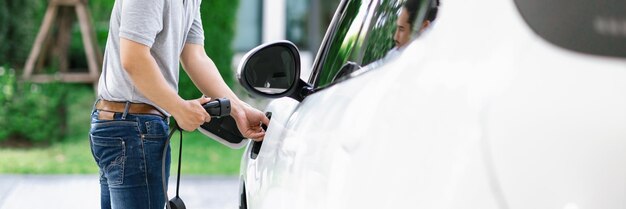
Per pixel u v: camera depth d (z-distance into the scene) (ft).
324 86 8.79
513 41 5.34
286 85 9.69
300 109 8.84
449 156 5.16
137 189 11.03
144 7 10.31
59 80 35.60
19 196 26.05
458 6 5.96
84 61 45.85
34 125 34.27
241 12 46.60
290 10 46.93
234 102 10.93
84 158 32.42
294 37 46.98
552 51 5.17
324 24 46.73
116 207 11.19
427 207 5.15
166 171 11.25
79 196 26.08
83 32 38.37
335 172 6.35
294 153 7.77
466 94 5.32
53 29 39.93
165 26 10.80
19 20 45.37
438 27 6.07
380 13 7.92
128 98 10.89
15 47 45.62
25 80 35.55
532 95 5.00
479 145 5.03
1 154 32.73
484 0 5.75
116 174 11.04
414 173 5.35
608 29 5.20
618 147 4.70
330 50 9.61
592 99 4.86
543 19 5.34
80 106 41.93
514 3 5.53
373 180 5.73
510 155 4.89
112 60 10.97
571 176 4.72
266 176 9.00
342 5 9.95
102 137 11.04
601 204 4.65
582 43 5.17
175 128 10.87
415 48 6.25
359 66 7.73
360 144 6.11
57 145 34.68
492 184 4.89
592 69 5.00
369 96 6.46
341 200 6.06
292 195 7.33
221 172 29.96
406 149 5.52
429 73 5.79
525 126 4.91
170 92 10.39
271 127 9.86
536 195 4.75
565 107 4.88
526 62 5.18
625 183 4.65
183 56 11.89
